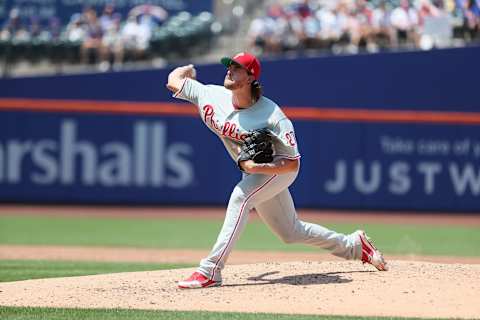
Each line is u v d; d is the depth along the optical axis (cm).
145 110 7012
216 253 2556
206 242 5106
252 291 2520
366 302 2372
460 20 7094
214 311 2278
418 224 6303
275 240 5344
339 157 6994
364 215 6800
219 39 7419
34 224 5997
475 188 7038
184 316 2211
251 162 2428
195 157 7050
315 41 7256
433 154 7038
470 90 7019
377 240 5259
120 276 2950
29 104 7006
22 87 7000
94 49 7281
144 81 7006
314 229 2659
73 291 2650
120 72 7006
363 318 2180
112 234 5494
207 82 6900
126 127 7038
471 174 7044
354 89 7012
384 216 6775
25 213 6644
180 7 7619
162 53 7344
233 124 2509
